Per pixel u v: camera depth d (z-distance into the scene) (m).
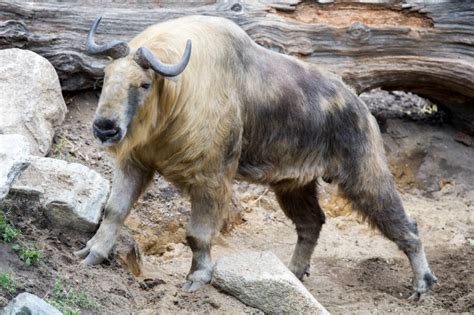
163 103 13.97
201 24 15.16
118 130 13.13
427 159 23.44
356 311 16.19
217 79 14.79
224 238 19.33
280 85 16.09
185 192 15.27
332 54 21.88
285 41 21.42
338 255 19.27
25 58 18.17
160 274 16.02
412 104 25.56
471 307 16.92
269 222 20.48
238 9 21.19
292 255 18.16
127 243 15.57
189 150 14.52
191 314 14.18
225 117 14.89
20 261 13.31
